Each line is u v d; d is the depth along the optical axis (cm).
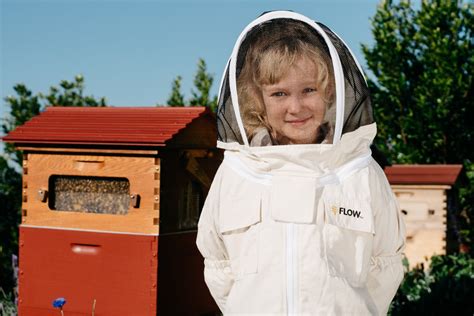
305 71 306
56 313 473
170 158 461
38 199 483
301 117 307
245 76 313
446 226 866
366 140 313
